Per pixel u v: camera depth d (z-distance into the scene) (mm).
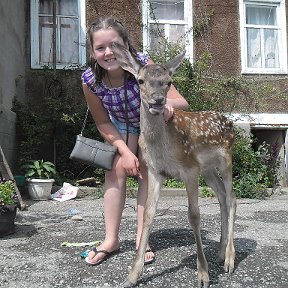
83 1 6422
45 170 5195
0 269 2100
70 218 3531
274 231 2953
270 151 6719
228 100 6406
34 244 2590
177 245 2432
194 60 6629
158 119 1873
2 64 5215
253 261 2168
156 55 6051
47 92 6258
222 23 6746
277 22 7012
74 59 6465
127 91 2123
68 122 5793
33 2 6336
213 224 3131
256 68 6902
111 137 2215
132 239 2582
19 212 3896
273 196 5465
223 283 1894
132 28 6531
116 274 1982
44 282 1920
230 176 2248
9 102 5527
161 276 1952
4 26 5301
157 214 3711
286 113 6801
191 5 6680
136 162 2125
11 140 5441
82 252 2326
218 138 2195
